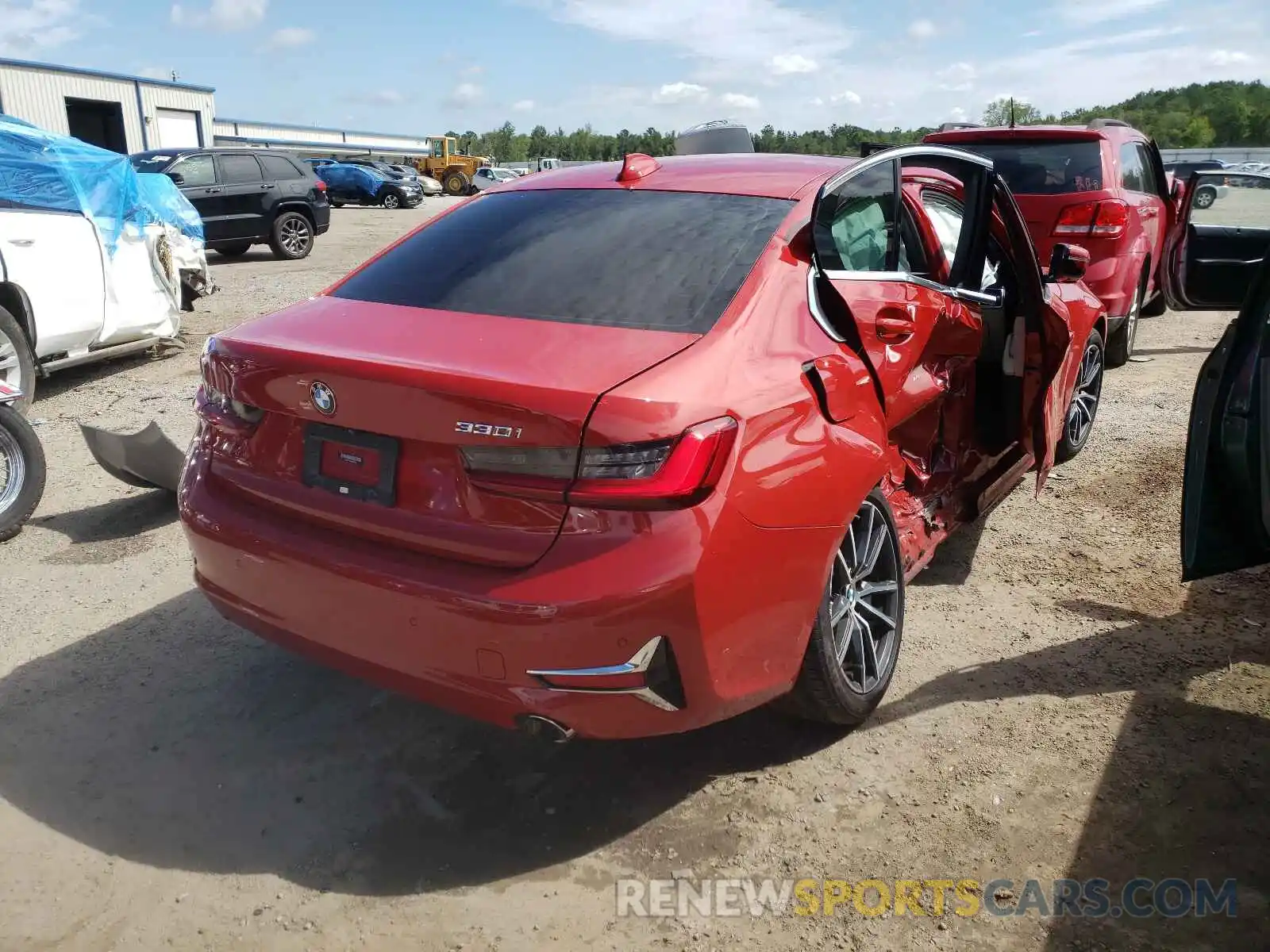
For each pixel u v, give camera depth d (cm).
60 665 344
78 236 714
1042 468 407
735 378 242
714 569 226
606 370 229
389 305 279
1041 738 298
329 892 241
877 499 298
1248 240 426
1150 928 227
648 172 331
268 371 250
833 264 301
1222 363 272
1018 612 379
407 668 238
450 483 230
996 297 400
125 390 744
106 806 271
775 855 253
